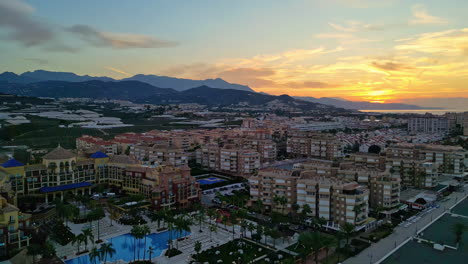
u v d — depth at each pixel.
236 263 132.38
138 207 187.25
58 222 162.50
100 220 177.62
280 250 145.00
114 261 133.25
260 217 184.88
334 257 140.25
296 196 188.00
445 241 158.00
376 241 156.12
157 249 145.62
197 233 164.50
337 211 167.75
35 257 134.62
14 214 140.50
